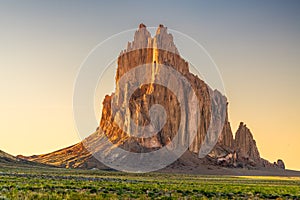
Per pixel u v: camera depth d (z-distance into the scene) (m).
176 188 85.12
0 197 48.84
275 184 147.25
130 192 68.94
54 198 51.09
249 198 70.44
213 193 76.19
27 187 67.06
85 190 68.00
